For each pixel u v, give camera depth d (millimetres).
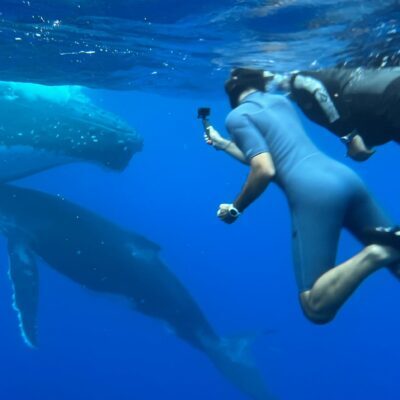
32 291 14383
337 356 30781
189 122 39906
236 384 15469
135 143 15461
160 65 15266
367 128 5023
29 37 12266
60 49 13398
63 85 17234
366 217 5508
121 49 13320
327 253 5340
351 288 4969
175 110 31422
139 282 15141
